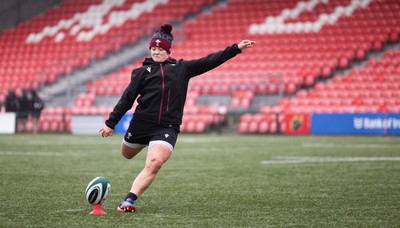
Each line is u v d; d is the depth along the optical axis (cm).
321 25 8981
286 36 8944
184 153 4312
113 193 2203
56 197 2061
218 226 1548
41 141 5816
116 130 7525
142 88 1750
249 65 8450
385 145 5134
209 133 7600
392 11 9025
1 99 9106
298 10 9375
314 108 7600
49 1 11069
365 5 9200
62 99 8806
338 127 7038
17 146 5019
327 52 8506
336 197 2117
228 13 9681
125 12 10269
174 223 1580
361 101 7600
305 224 1590
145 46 9400
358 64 8344
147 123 1739
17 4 10856
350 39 8650
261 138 6419
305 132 7156
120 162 3569
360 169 3144
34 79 9294
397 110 7456
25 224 1545
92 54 9419
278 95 7906
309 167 3259
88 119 7662
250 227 1539
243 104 7844
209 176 2814
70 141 5831
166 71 1742
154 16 9981
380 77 7919
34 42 10231
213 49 8962
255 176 2817
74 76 9119
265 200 2039
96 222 1577
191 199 2055
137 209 1812
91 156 4000
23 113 7794
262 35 9056
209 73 8325
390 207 1891
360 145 5150
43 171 2991
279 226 1559
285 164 3444
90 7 10662
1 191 2214
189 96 8069
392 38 8612
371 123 6956
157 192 2233
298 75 8119
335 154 4181
